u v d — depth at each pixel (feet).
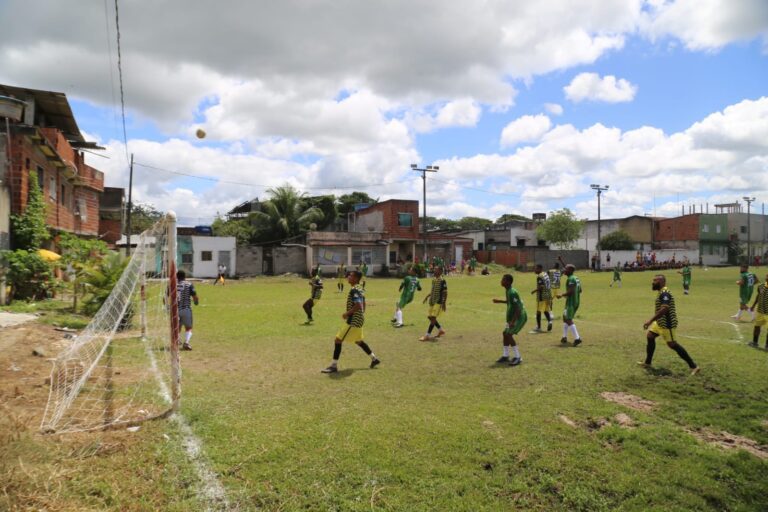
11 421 15.01
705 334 38.70
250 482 13.56
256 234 157.89
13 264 48.26
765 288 33.35
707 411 20.12
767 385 23.48
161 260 29.84
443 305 36.42
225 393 21.81
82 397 20.42
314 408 19.74
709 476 14.61
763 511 12.89
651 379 24.70
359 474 14.14
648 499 13.30
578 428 17.99
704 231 210.79
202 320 46.83
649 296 75.20
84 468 13.78
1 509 11.17
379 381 24.38
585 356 30.27
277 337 37.19
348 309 26.50
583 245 227.40
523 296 76.79
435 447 15.99
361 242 143.74
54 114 74.28
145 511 12.01
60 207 75.66
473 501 12.96
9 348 27.32
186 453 15.20
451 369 27.07
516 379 24.88
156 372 25.48
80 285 45.70
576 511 12.77
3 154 54.60
